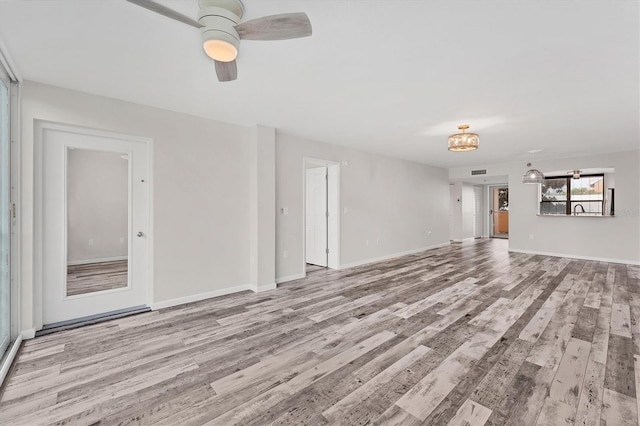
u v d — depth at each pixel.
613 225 6.10
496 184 10.92
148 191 3.47
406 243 7.20
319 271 5.39
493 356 2.33
